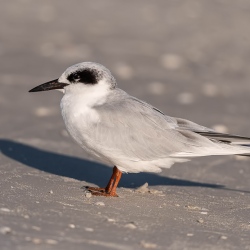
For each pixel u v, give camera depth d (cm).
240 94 1964
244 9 3259
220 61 2377
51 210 910
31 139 1391
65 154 1298
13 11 2912
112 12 3077
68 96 1045
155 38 2667
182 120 1055
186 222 927
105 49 2427
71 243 776
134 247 791
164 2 3328
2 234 775
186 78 2112
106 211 940
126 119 1015
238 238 872
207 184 1173
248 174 1256
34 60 2191
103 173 1198
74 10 3055
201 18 3042
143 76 2083
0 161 1198
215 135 1028
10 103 1684
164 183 1162
